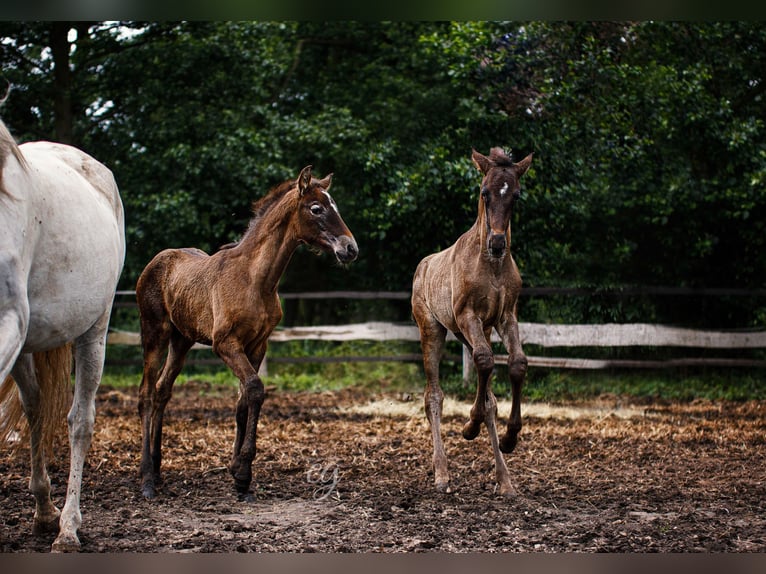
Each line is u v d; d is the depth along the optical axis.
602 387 11.93
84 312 4.24
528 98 12.10
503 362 11.71
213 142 13.12
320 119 13.34
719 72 13.28
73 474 4.44
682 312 13.39
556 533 4.80
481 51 12.02
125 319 14.70
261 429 8.71
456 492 6.02
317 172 13.64
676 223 12.95
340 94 14.92
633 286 13.08
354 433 8.52
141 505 5.48
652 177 12.73
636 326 11.88
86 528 4.77
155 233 12.99
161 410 6.21
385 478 6.47
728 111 12.12
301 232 5.86
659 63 13.08
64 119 13.38
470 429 5.95
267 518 5.19
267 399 11.13
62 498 5.58
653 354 12.91
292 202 5.90
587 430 8.76
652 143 12.31
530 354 12.75
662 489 6.06
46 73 13.67
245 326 5.79
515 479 6.47
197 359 14.58
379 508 5.46
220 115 13.52
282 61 14.68
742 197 12.00
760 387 12.09
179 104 13.55
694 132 12.34
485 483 6.33
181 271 6.19
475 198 11.72
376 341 14.51
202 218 13.48
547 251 12.75
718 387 12.03
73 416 4.48
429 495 5.89
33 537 4.55
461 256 6.03
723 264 13.32
